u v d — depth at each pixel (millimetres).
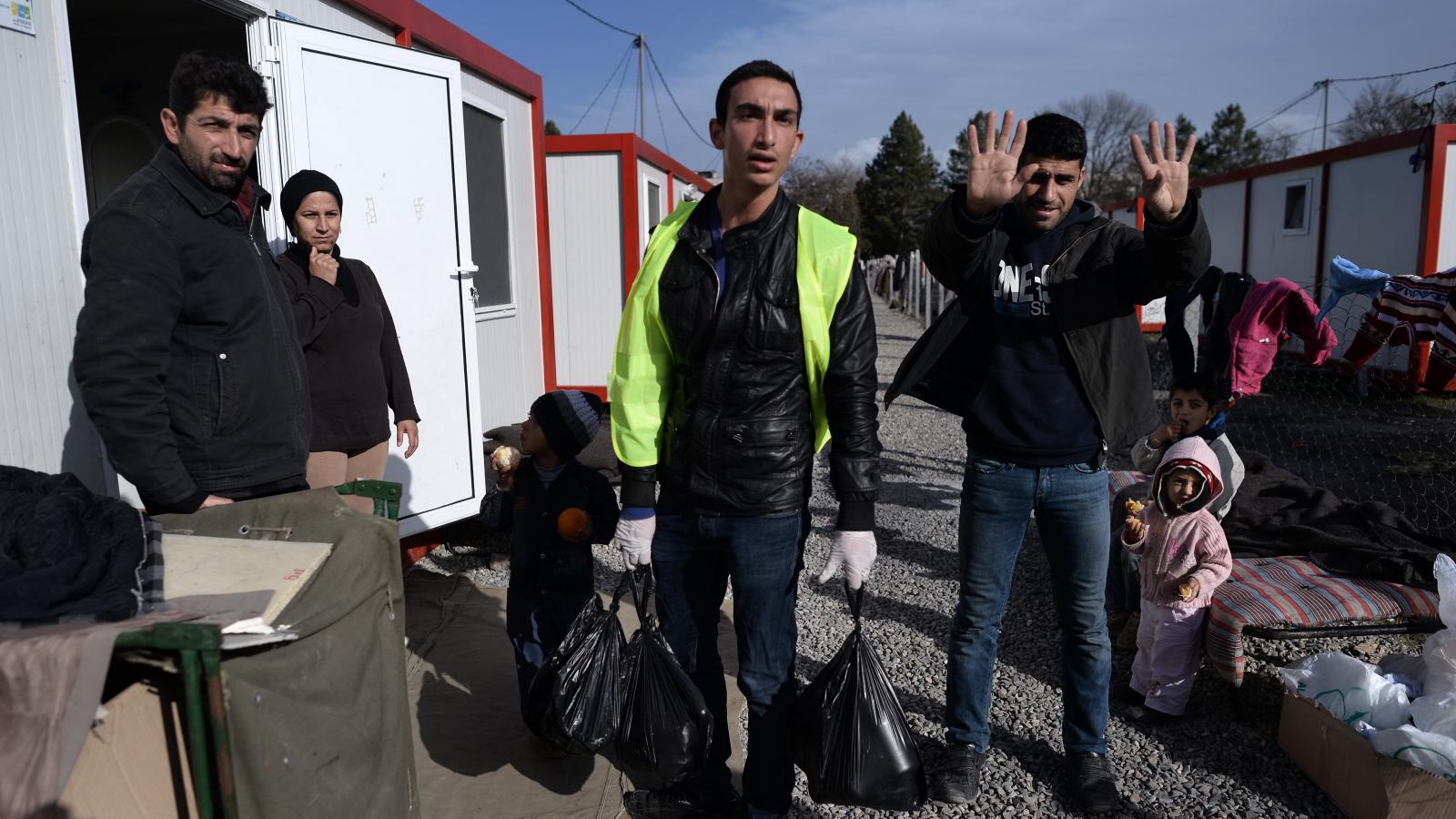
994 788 2996
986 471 2832
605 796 2922
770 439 2277
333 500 2084
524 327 7141
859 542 2316
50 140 2881
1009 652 3994
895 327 20953
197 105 2148
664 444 2422
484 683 3688
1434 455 7914
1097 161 52375
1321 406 10469
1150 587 3355
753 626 2398
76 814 1398
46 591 1489
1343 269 6195
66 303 2938
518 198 7012
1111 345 2676
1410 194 10820
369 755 1846
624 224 8805
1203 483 3225
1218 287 4793
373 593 1938
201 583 1701
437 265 4859
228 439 2285
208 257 2217
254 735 1501
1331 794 2877
